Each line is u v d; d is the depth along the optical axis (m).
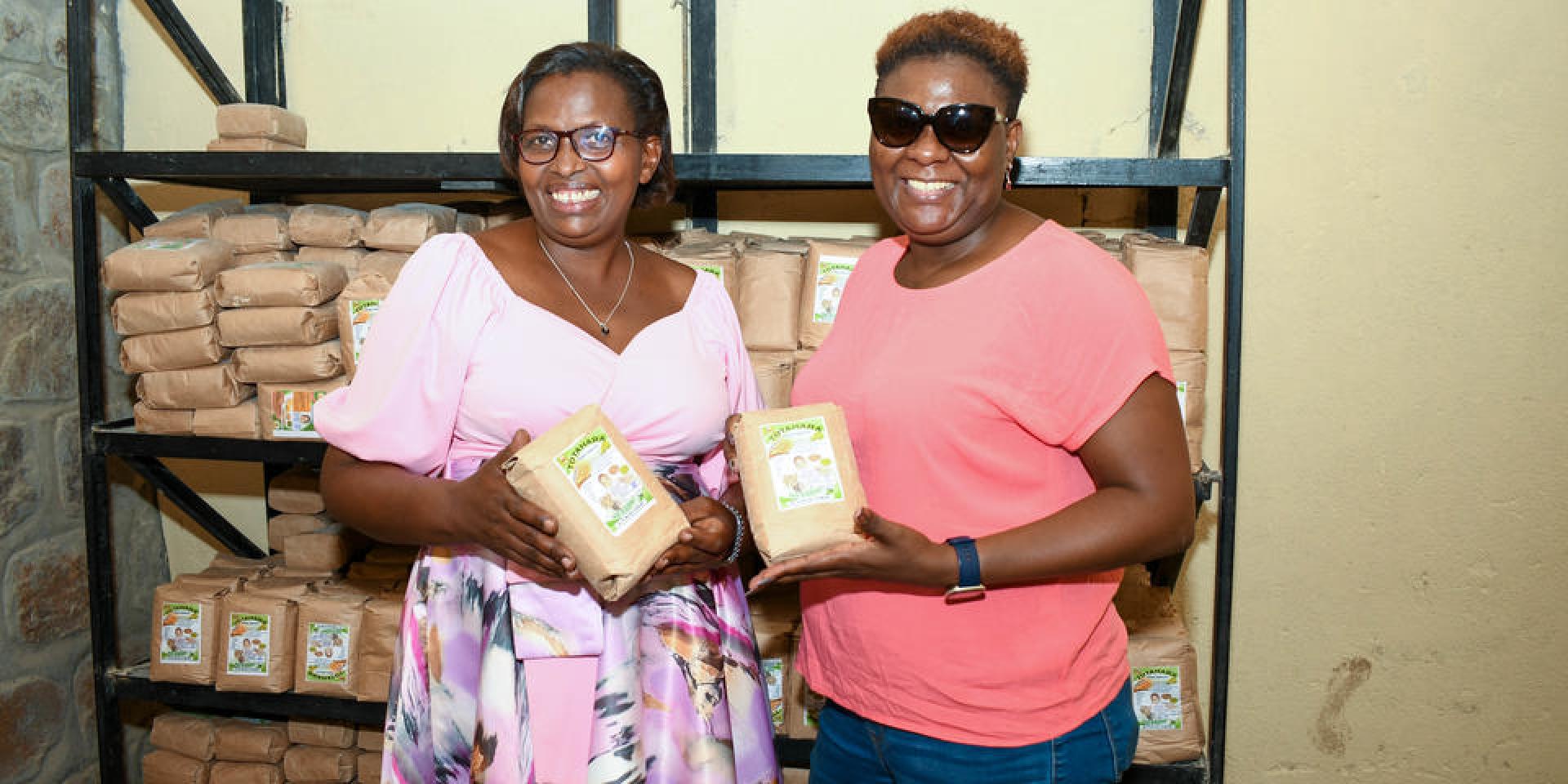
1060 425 1.15
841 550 1.12
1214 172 1.70
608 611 1.24
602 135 1.23
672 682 1.25
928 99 1.17
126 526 2.49
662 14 2.24
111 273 1.91
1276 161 2.14
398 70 2.34
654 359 1.28
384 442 1.23
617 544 1.12
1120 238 2.04
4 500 2.17
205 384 1.93
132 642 2.50
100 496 2.03
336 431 1.25
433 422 1.23
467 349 1.21
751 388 1.45
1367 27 2.08
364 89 2.35
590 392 1.24
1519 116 2.07
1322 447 2.22
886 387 1.20
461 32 2.31
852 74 2.22
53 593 2.30
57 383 2.30
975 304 1.17
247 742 2.17
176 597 2.06
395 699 1.30
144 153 1.91
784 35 2.22
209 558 2.60
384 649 1.98
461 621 1.27
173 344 1.93
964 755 1.22
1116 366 1.11
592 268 1.32
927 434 1.17
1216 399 2.23
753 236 2.12
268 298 1.88
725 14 2.23
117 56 2.39
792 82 2.24
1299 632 2.29
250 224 2.01
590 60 1.26
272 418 1.93
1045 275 1.14
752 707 1.34
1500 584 2.22
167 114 2.40
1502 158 2.09
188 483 2.54
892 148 1.20
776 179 1.76
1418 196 2.12
